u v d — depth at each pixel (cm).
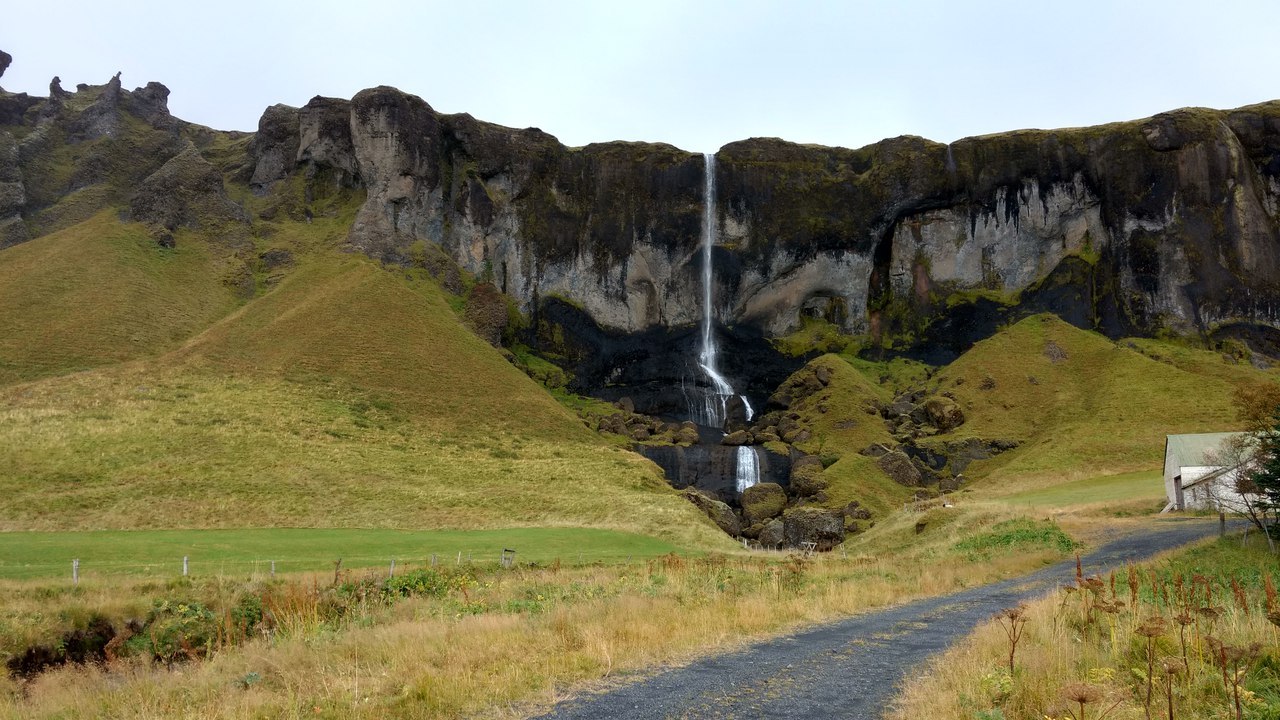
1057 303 11075
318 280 10494
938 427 9144
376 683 1274
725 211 11862
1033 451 8031
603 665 1343
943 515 5094
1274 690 1043
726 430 10844
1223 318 10431
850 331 11875
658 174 11969
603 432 9538
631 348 11619
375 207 11519
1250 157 11275
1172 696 1020
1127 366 9300
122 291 9662
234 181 13012
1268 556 2611
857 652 1460
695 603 2012
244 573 2805
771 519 7794
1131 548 3394
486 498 6047
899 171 11700
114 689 1488
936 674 1216
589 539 4675
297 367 8525
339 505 5556
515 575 3106
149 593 2408
